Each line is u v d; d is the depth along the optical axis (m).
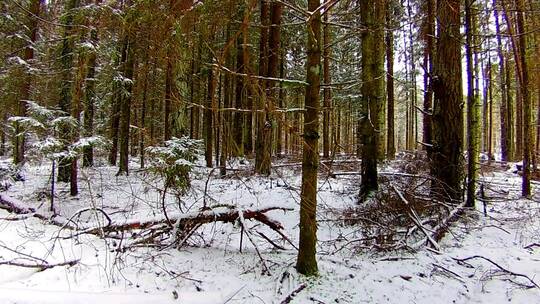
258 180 11.84
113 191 12.76
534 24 10.39
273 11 13.80
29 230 7.39
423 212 8.88
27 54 15.46
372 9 10.27
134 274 5.62
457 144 10.24
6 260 5.70
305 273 5.96
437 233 8.12
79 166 14.56
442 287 6.23
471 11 11.33
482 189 11.12
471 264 7.25
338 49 18.09
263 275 6.03
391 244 7.53
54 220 8.15
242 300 5.24
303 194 5.76
